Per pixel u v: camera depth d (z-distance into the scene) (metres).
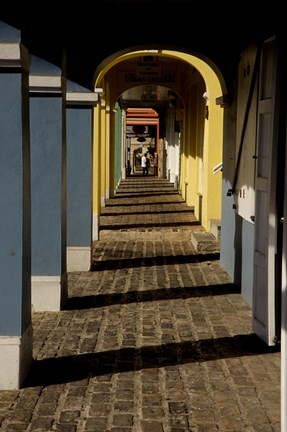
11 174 6.17
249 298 9.31
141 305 9.43
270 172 7.13
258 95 8.05
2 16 5.93
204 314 8.91
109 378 6.41
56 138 9.16
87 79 11.23
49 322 8.50
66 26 9.28
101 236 16.19
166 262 12.94
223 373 6.55
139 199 25.83
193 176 22.39
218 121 15.68
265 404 5.75
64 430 5.23
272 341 7.34
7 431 5.20
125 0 9.38
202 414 5.54
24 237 6.30
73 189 11.79
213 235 14.96
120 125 36.66
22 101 6.15
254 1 7.83
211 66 11.08
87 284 10.85
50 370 6.64
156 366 6.77
